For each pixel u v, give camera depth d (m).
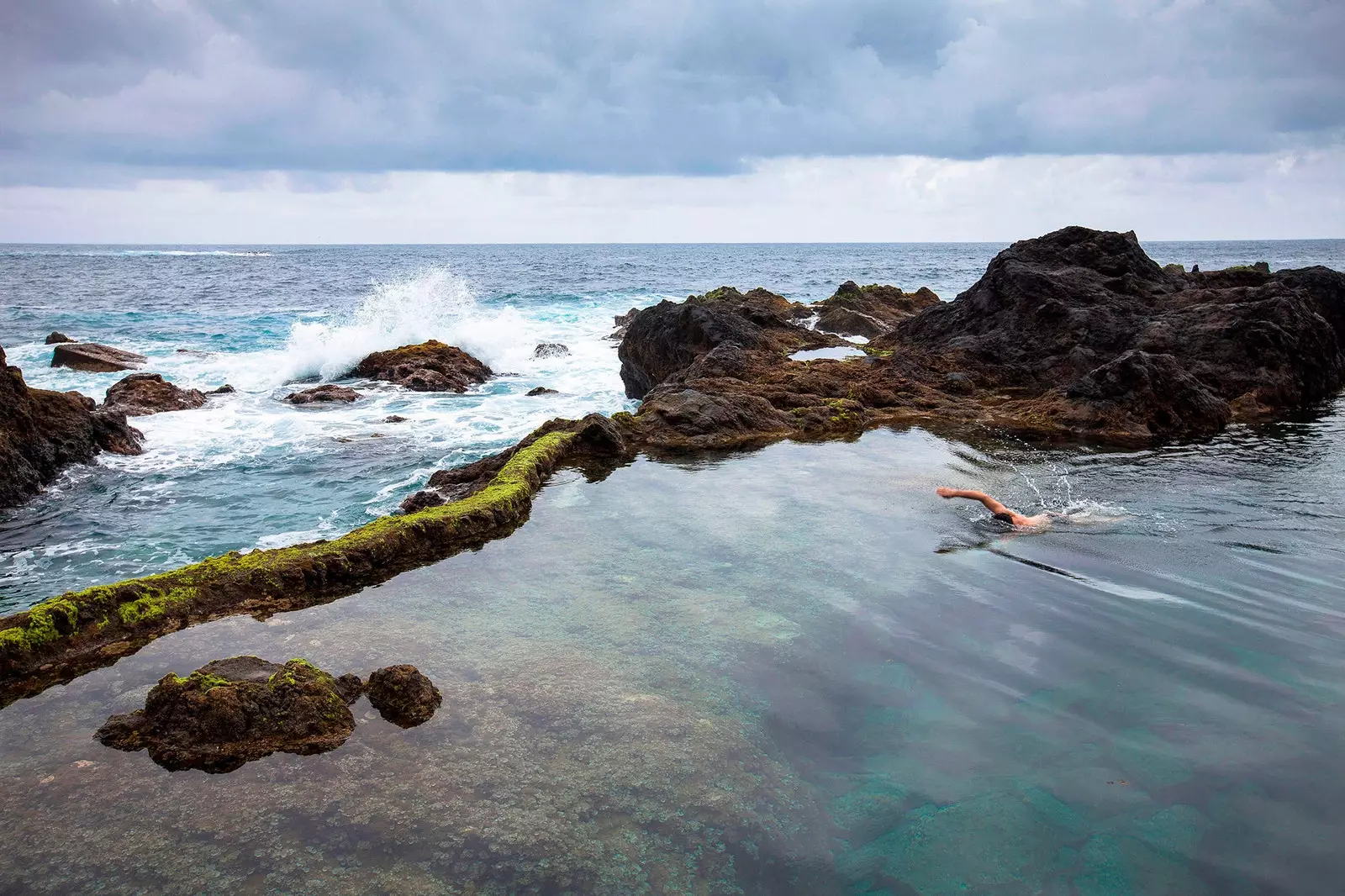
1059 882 3.65
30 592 8.59
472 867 3.81
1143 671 5.45
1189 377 13.77
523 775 4.47
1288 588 6.76
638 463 11.20
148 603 6.36
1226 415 13.71
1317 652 5.66
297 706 4.94
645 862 3.82
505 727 4.91
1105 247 18.64
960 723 4.90
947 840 3.93
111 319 36.28
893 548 7.77
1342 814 4.03
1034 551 7.67
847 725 4.91
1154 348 15.65
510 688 5.35
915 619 6.27
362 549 7.40
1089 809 4.12
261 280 65.94
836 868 3.78
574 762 4.57
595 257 143.12
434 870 3.79
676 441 12.31
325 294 50.69
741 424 13.10
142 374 19.20
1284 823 3.98
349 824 4.11
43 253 176.38
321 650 5.88
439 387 20.94
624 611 6.46
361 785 4.41
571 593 6.84
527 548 7.91
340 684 5.27
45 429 13.16
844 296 28.92
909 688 5.30
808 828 4.05
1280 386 15.06
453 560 7.66
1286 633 5.96
